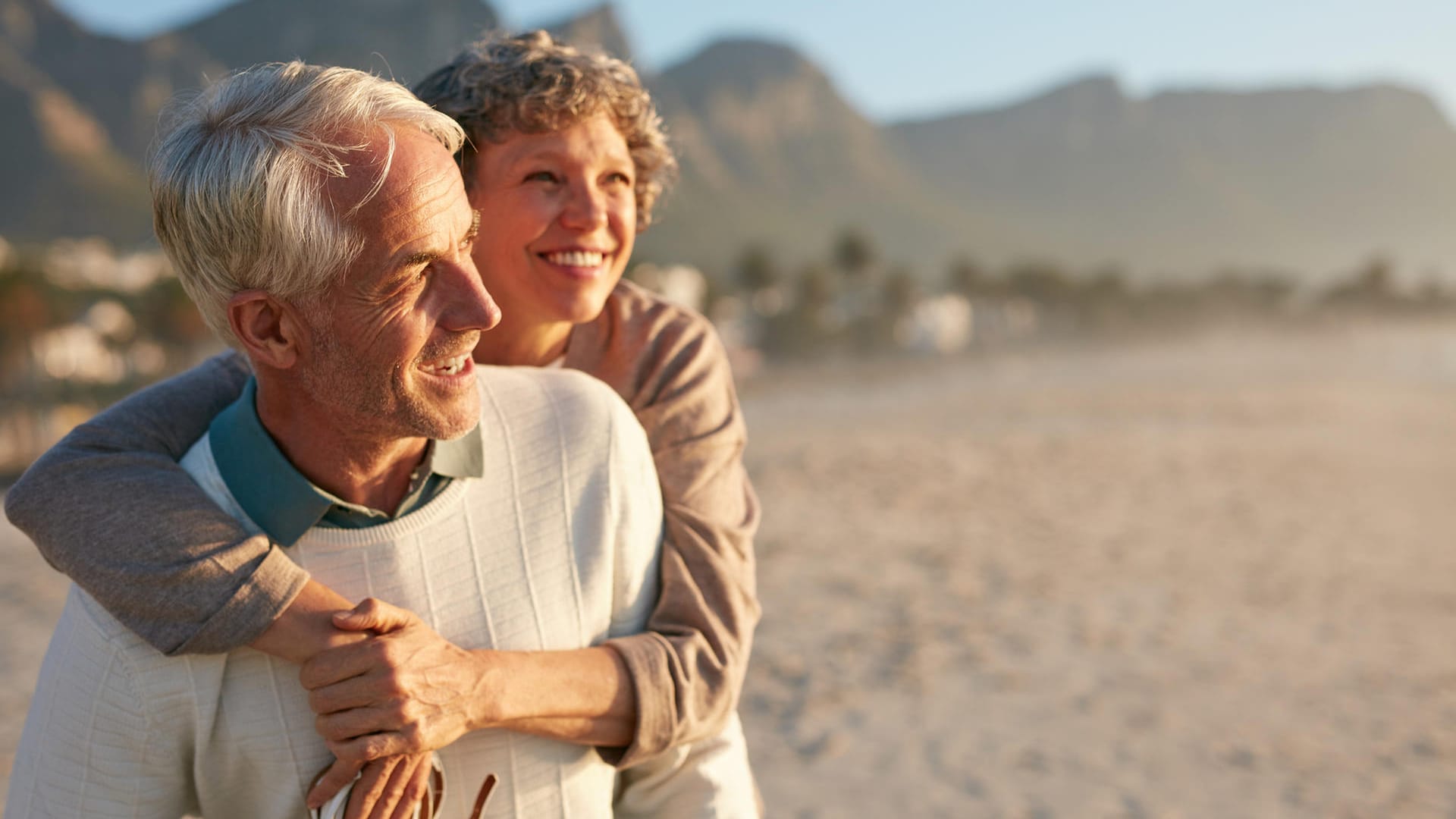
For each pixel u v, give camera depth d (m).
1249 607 8.91
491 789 1.17
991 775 5.19
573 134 1.48
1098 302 127.88
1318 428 30.84
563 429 1.30
